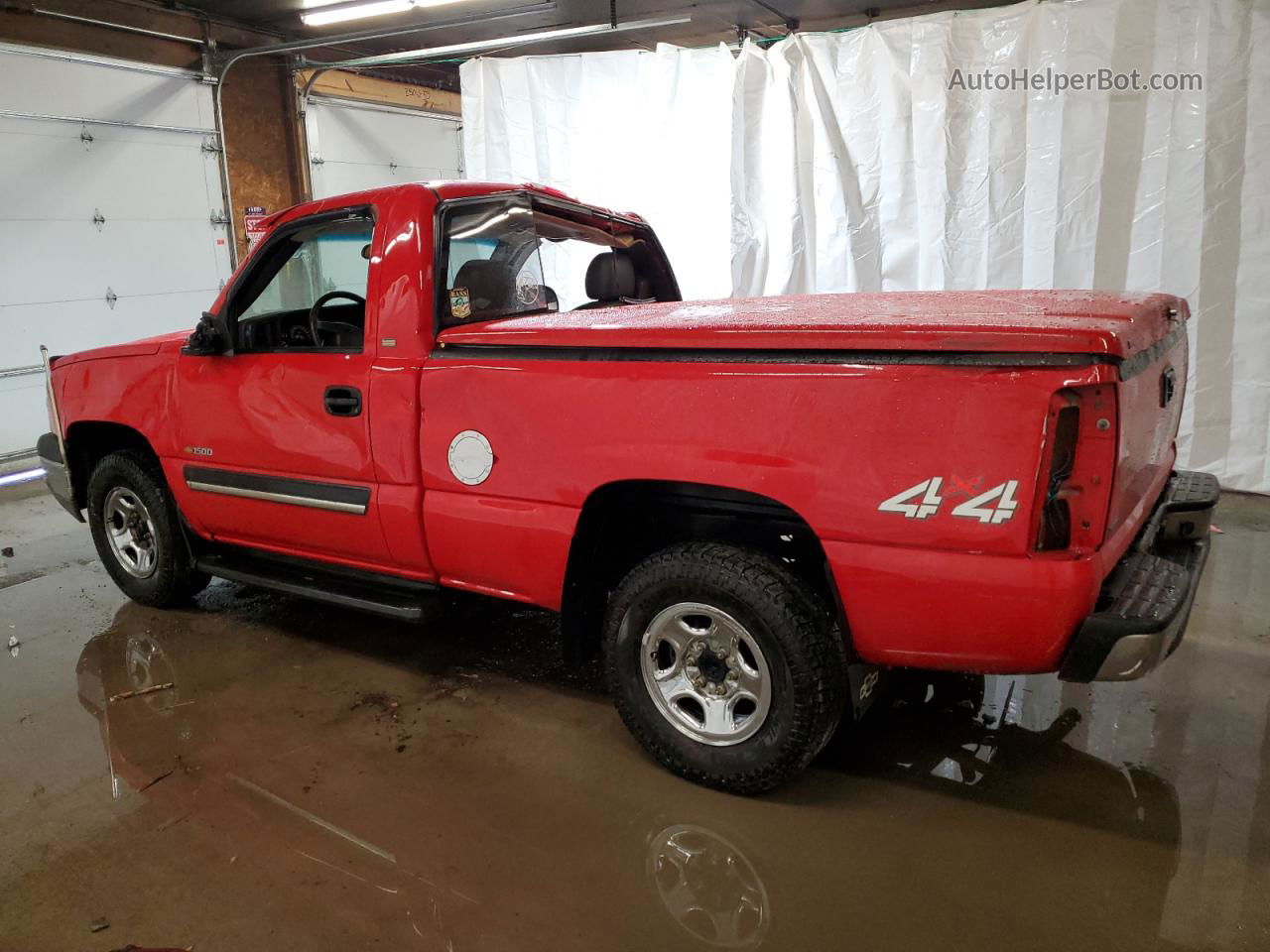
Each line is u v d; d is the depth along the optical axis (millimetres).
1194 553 2605
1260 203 4930
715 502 2441
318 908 2096
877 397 2035
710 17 8812
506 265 3111
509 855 2275
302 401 3068
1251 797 2443
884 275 5887
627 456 2395
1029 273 5492
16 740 2922
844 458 2092
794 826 2367
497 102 6844
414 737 2883
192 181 8461
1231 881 2111
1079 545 1964
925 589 2057
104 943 1998
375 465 2928
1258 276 5016
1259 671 3139
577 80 6508
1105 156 5172
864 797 2492
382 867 2238
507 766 2701
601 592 2771
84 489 4191
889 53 5539
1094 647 1962
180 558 3865
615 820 2414
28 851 2336
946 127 5469
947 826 2354
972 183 5512
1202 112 4934
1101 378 1820
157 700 3178
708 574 2350
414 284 2781
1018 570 1949
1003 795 2486
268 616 3961
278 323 3424
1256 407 5176
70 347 7621
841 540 2145
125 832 2406
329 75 9766
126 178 7887
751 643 2342
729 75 6004
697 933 1985
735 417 2219
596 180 6617
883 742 2789
